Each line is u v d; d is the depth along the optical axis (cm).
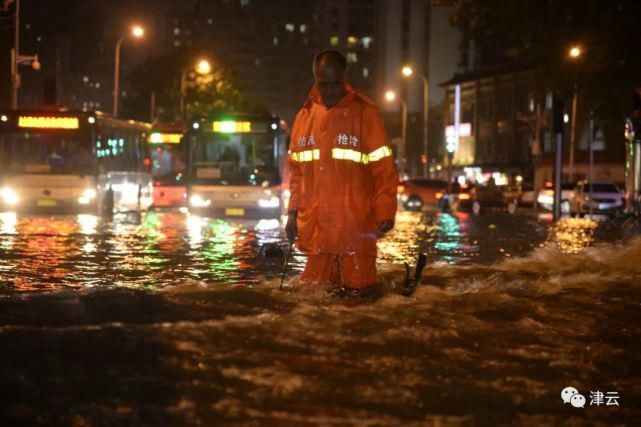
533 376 670
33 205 3525
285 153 3812
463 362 700
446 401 595
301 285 1008
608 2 3847
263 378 629
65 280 1239
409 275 1169
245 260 1573
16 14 4859
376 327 800
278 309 874
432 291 1017
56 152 3547
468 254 1805
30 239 2120
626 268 1291
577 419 573
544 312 922
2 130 3500
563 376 675
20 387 592
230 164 3469
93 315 841
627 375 690
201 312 857
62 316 835
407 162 15262
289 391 602
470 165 11419
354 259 995
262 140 3462
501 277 1187
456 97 12644
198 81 11994
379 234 1011
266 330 765
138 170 4262
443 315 874
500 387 635
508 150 11062
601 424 566
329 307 890
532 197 6669
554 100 3750
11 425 522
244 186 3444
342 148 984
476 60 13612
